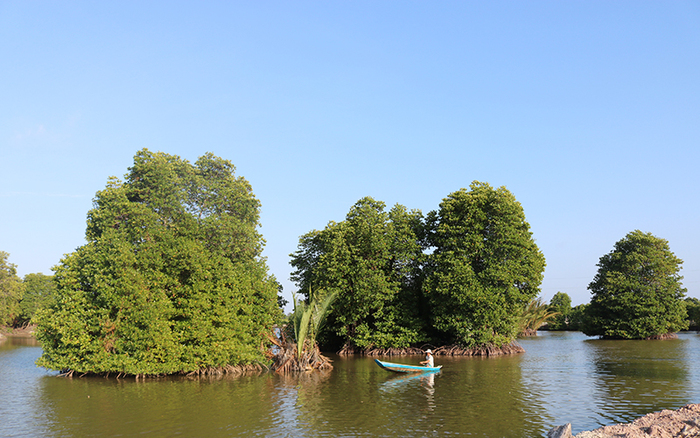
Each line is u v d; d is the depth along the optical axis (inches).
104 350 1312.7
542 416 850.8
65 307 1320.1
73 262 1360.7
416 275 2253.9
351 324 2235.5
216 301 1414.9
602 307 3233.3
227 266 1469.0
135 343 1293.1
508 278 1950.1
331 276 2079.2
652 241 3093.0
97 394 1095.0
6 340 3363.7
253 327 1524.4
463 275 1962.4
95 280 1323.8
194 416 864.9
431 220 2267.5
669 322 3002.0
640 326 3004.4
